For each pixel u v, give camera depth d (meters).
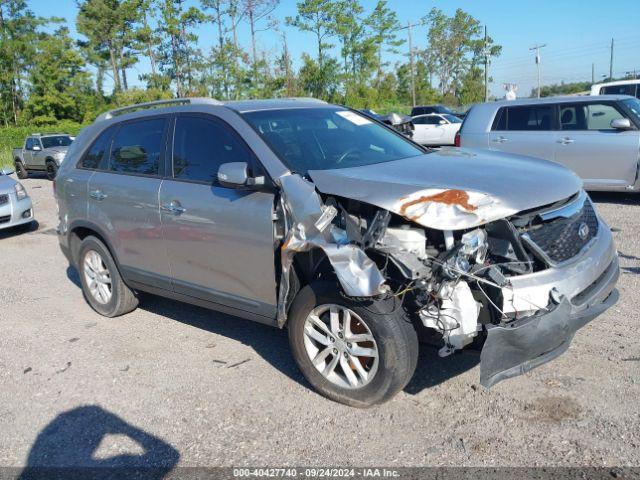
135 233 4.75
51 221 11.27
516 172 3.67
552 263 3.26
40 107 50.41
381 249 3.20
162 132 4.65
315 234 3.36
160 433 3.52
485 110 10.43
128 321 5.39
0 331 5.36
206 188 4.14
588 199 4.01
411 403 3.61
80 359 4.63
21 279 7.12
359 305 3.31
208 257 4.17
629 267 5.88
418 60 68.06
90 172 5.27
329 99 50.28
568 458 3.00
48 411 3.87
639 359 3.93
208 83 47.38
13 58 52.62
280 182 3.66
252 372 4.20
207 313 5.47
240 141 4.06
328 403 3.70
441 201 3.10
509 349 3.04
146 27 50.12
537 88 47.44
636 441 3.09
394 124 5.91
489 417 3.41
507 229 3.21
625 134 8.94
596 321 4.59
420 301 3.21
